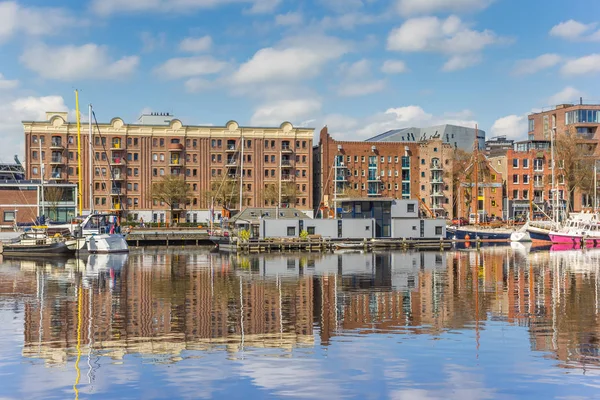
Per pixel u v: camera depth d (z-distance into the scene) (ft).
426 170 572.51
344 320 128.77
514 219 524.93
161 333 116.98
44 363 97.55
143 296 162.61
